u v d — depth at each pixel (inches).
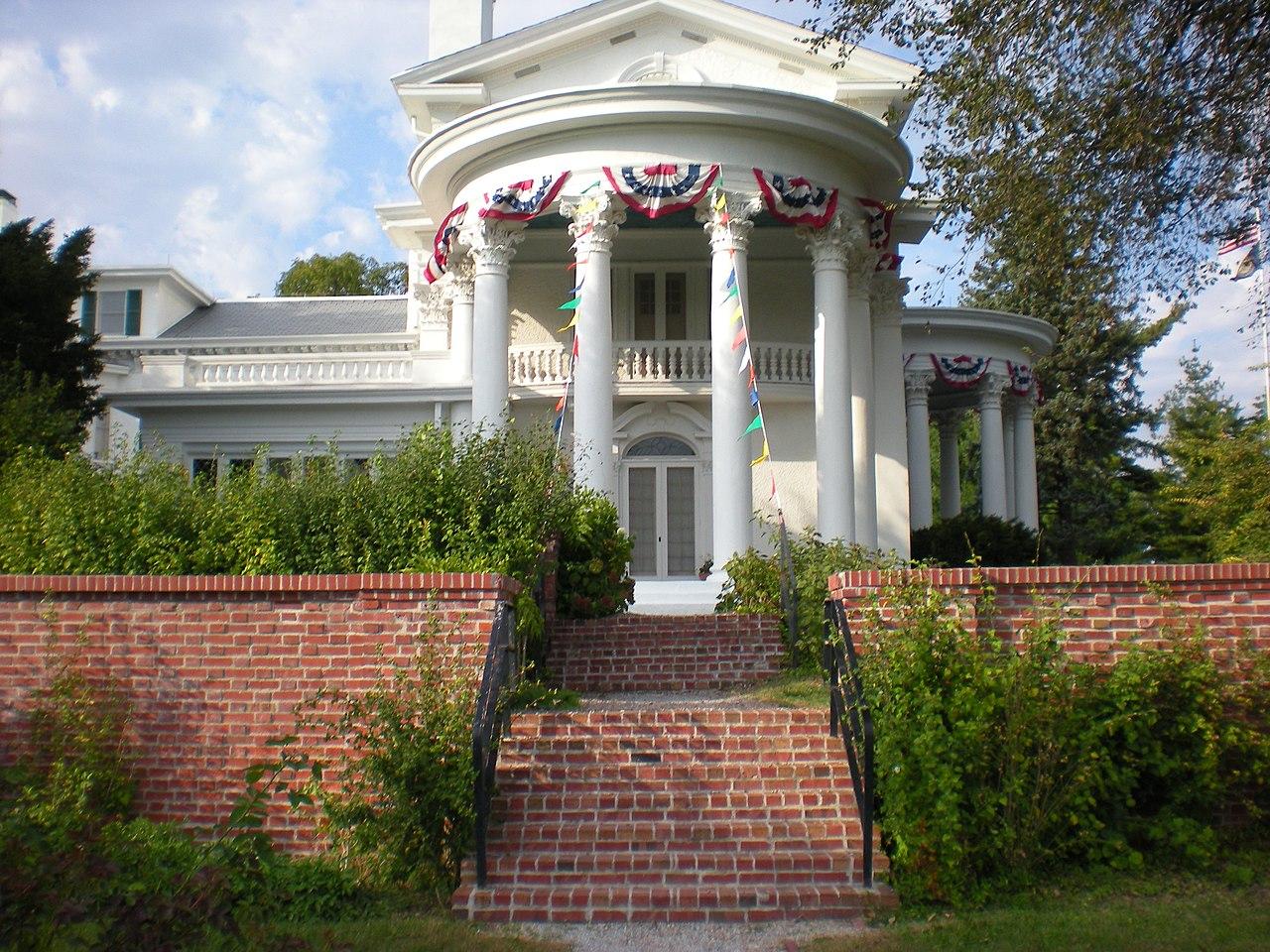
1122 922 302.2
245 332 1378.0
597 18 895.7
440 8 1063.6
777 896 324.8
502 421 812.0
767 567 627.5
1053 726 345.1
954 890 327.9
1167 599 376.2
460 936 300.4
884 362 986.7
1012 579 379.9
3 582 400.5
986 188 519.2
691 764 375.9
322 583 394.9
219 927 245.0
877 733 347.9
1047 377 1702.8
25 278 843.4
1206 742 352.5
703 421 926.4
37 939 222.2
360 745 356.2
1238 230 504.4
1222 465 1114.1
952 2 489.7
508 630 393.1
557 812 358.9
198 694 391.9
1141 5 460.8
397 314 1427.2
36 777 358.3
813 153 816.3
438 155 847.7
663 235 946.1
